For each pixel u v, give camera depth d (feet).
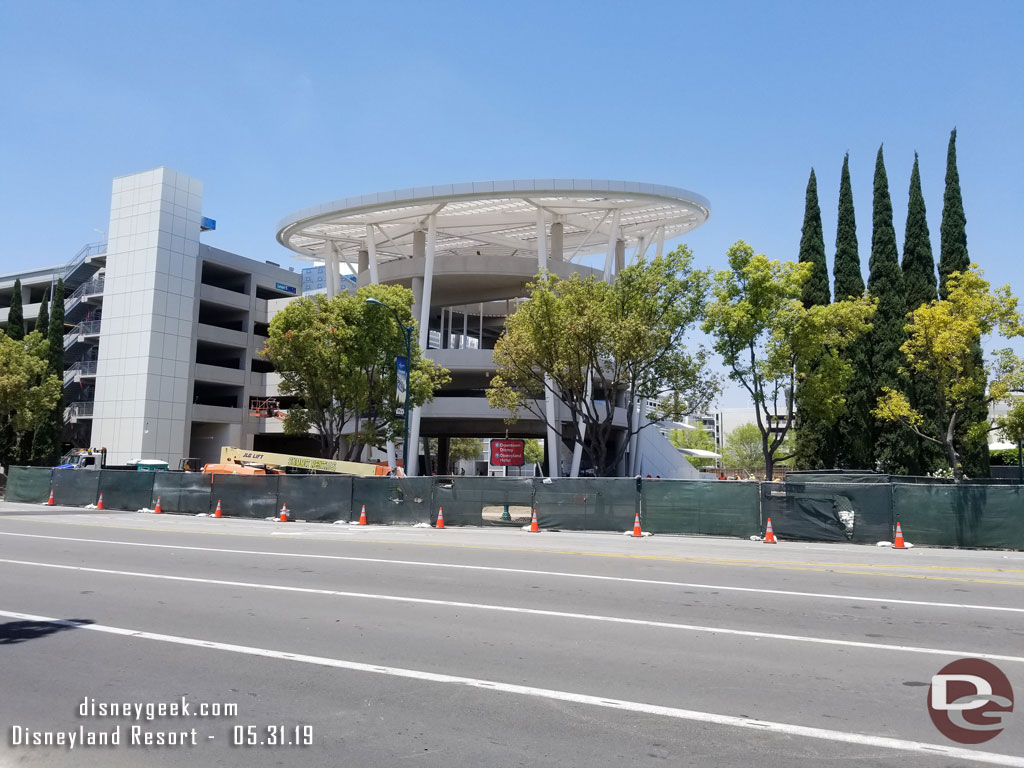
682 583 38.60
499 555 50.26
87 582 37.78
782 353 100.22
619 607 32.09
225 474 89.97
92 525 72.02
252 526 75.00
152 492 95.50
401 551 52.21
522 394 129.59
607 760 15.97
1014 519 59.62
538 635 26.94
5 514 86.43
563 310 102.53
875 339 131.54
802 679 21.91
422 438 211.82
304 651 24.59
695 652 24.77
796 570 44.16
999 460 176.76
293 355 117.50
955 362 90.63
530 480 74.33
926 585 38.75
